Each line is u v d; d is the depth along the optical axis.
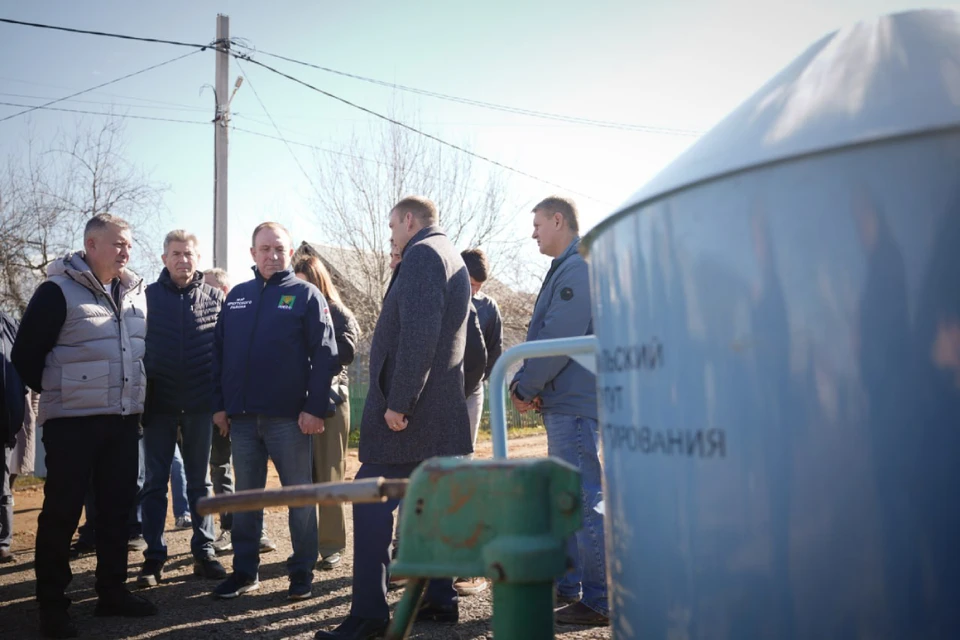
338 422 5.22
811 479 1.17
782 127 1.29
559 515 1.47
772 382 1.21
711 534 1.27
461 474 1.50
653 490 1.38
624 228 1.48
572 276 3.81
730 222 1.27
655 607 1.37
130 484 4.15
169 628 3.81
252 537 4.50
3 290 20.11
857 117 1.21
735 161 1.28
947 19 1.40
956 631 1.09
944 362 1.11
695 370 1.30
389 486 1.58
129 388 4.06
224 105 15.03
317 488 1.61
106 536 4.07
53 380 3.84
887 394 1.13
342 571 5.05
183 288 5.23
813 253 1.18
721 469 1.25
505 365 2.13
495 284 23.47
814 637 1.16
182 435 5.11
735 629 1.23
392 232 4.01
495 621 1.45
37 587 3.74
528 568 1.41
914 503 1.11
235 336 4.48
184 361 5.02
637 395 1.43
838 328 1.16
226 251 14.77
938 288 1.12
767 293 1.22
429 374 3.62
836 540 1.15
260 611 4.10
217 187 14.86
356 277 21.59
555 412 3.79
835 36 1.50
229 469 6.18
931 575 1.10
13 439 5.10
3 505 5.88
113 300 4.12
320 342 4.45
